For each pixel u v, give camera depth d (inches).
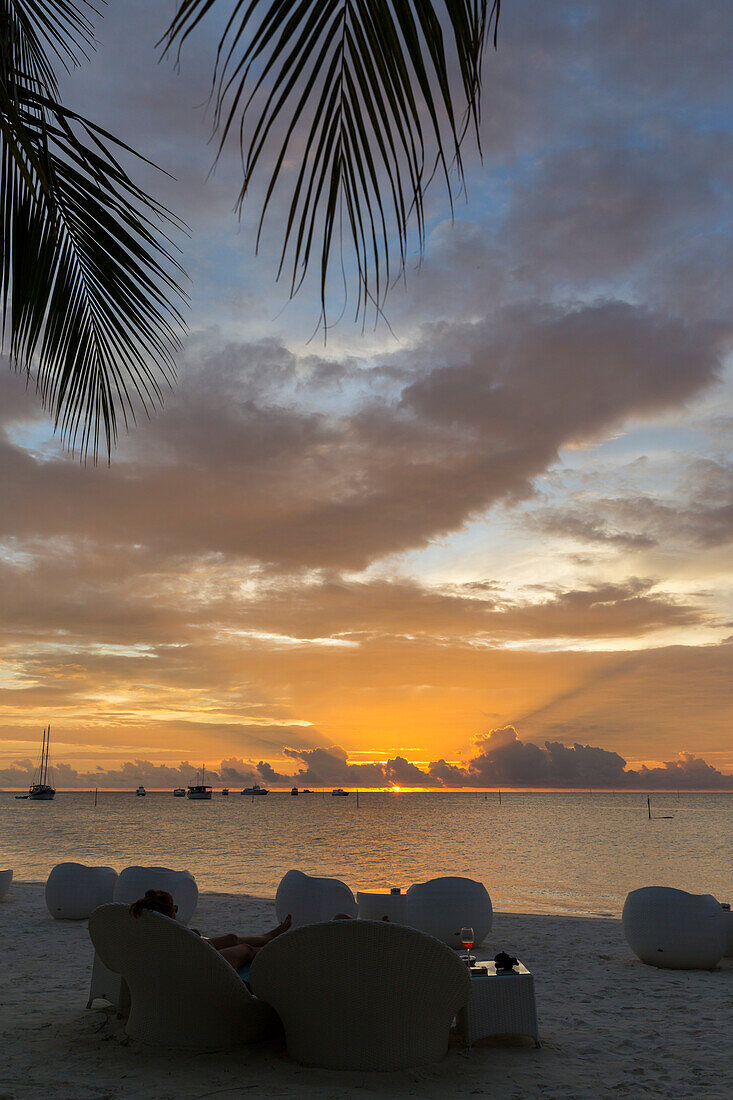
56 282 119.5
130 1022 193.5
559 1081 173.2
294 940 168.2
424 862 1062.4
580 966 319.3
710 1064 187.5
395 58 56.4
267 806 5684.1
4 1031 198.7
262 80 56.7
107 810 4281.5
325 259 58.7
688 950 309.7
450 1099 159.5
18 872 873.5
